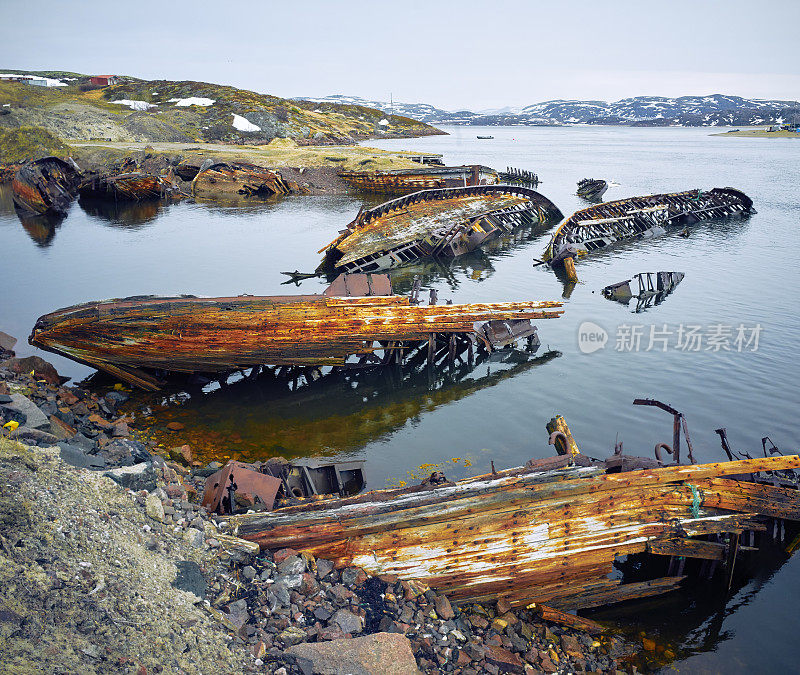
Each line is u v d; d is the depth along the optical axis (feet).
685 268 121.08
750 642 32.32
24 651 17.11
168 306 57.67
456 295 103.81
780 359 70.79
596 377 67.51
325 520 31.19
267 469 40.75
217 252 136.56
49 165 213.25
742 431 54.08
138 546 25.35
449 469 48.32
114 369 59.47
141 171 236.43
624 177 296.71
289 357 62.69
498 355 76.13
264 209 203.41
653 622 33.88
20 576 19.86
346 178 242.99
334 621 26.35
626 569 38.55
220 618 24.11
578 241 143.95
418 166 271.49
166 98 433.89
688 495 35.42
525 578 33.45
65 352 56.85
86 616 19.81
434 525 31.94
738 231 163.02
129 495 28.63
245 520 31.42
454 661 26.89
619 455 37.17
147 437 51.29
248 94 458.91
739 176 301.43
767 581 37.11
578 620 33.04
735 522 35.73
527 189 182.09
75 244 143.23
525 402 61.62
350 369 71.51
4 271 115.24
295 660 23.08
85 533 23.82
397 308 65.36
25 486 24.53
